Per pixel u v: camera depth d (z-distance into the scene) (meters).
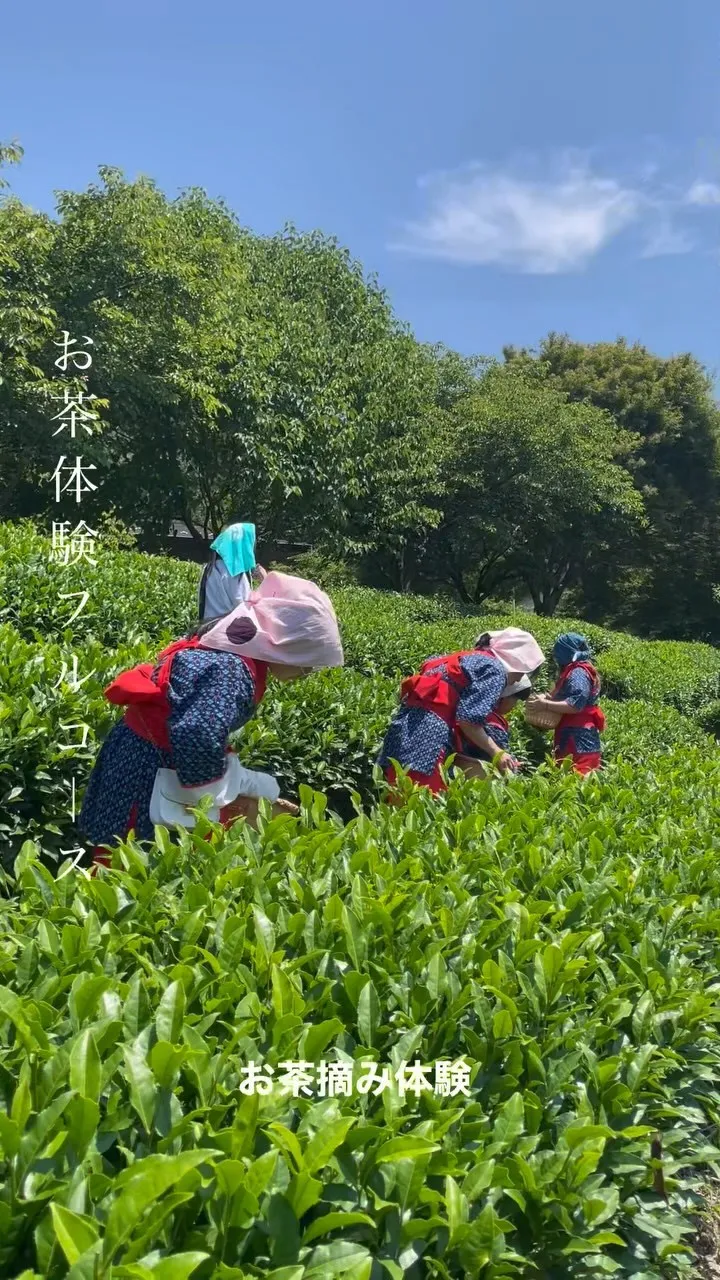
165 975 1.95
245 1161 1.43
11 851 3.56
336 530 20.33
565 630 16.52
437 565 28.78
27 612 6.09
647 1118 2.09
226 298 17.53
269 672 2.96
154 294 15.82
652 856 3.58
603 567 34.12
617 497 26.73
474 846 3.13
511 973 2.29
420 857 2.94
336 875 2.63
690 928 2.92
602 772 4.88
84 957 1.96
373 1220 1.51
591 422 26.78
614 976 2.47
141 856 2.54
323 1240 1.47
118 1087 1.62
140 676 2.80
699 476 34.47
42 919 2.07
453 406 26.77
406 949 2.30
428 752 4.31
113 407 15.47
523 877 2.96
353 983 2.02
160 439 17.92
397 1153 1.53
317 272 23.34
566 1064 1.97
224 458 19.03
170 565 10.73
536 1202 1.67
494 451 25.11
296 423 18.52
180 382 15.73
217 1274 1.27
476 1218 1.58
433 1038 1.98
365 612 12.18
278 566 23.98
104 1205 1.31
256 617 2.88
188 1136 1.50
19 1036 1.65
